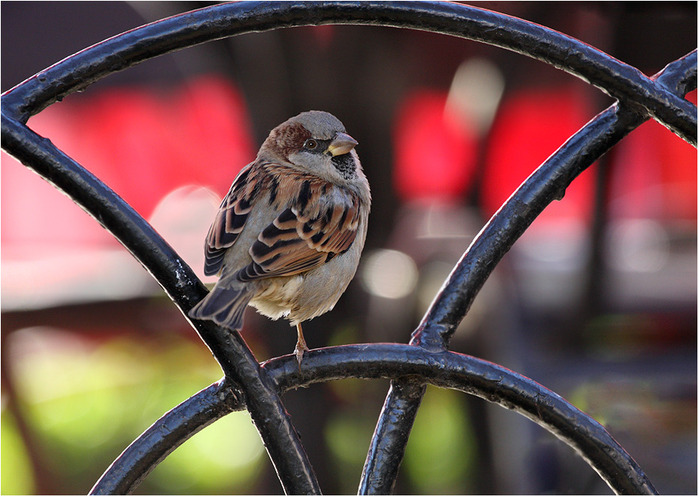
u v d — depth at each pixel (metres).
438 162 13.24
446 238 10.08
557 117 13.87
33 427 12.06
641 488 3.63
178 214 13.55
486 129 11.64
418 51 9.09
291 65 8.08
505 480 10.78
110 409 15.21
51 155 3.60
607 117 3.91
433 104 12.00
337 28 8.03
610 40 9.83
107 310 12.20
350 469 9.77
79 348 16.19
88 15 10.69
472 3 8.69
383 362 3.63
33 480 12.09
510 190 14.83
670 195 17.31
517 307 10.56
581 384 11.47
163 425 3.62
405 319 8.98
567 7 9.12
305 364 3.66
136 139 13.46
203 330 3.65
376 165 8.83
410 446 13.12
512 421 10.90
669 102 3.79
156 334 13.91
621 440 11.55
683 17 9.73
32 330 12.32
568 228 17.36
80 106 13.27
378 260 9.15
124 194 13.88
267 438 3.62
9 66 10.86
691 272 15.64
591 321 12.38
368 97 8.41
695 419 11.70
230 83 8.95
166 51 3.81
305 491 3.60
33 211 14.49
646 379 11.59
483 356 9.81
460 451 12.02
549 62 3.90
